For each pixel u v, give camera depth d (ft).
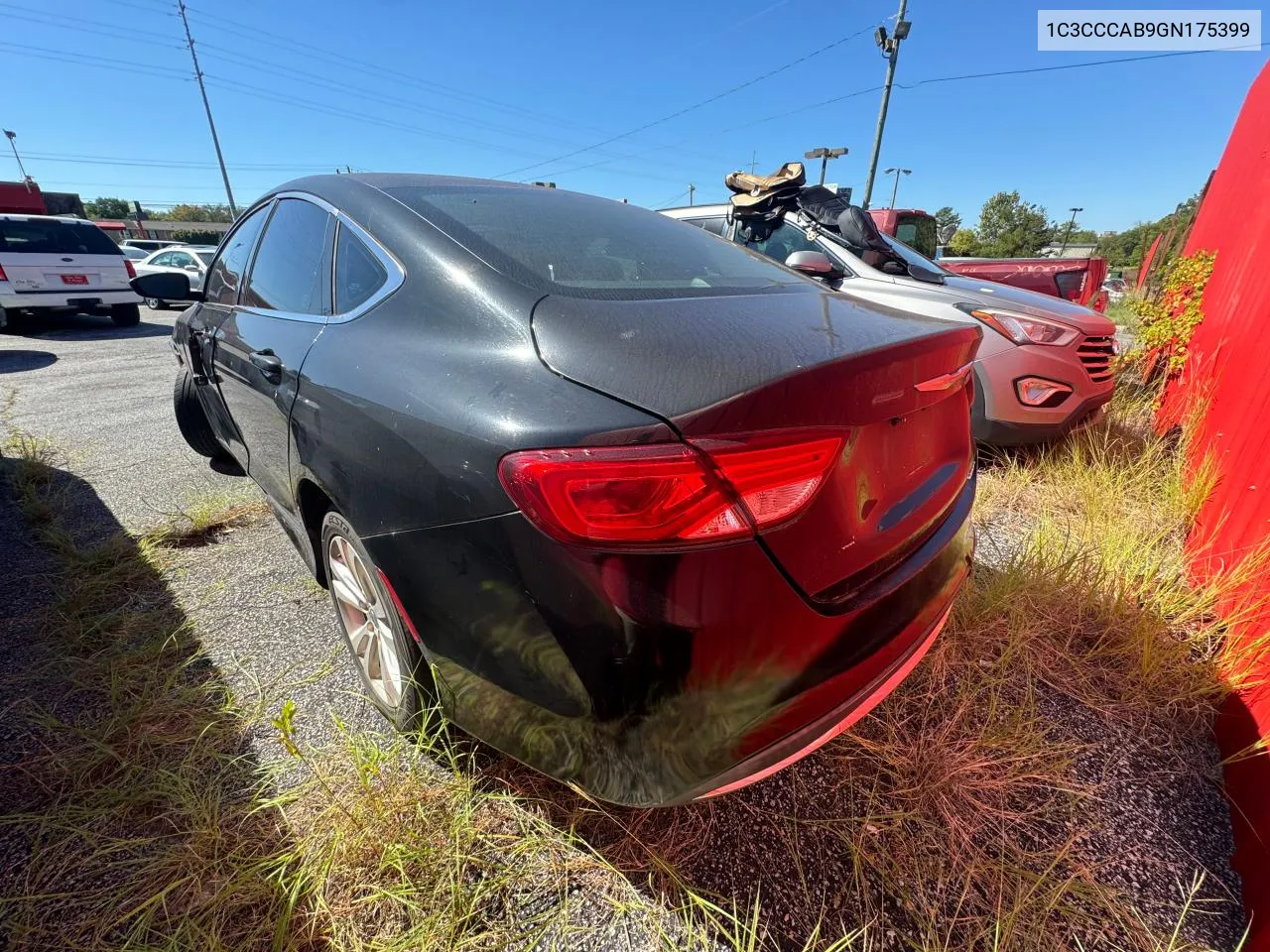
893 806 5.16
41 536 9.32
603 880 4.55
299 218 7.02
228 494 10.99
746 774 3.87
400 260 5.33
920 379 4.63
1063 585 7.72
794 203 14.24
